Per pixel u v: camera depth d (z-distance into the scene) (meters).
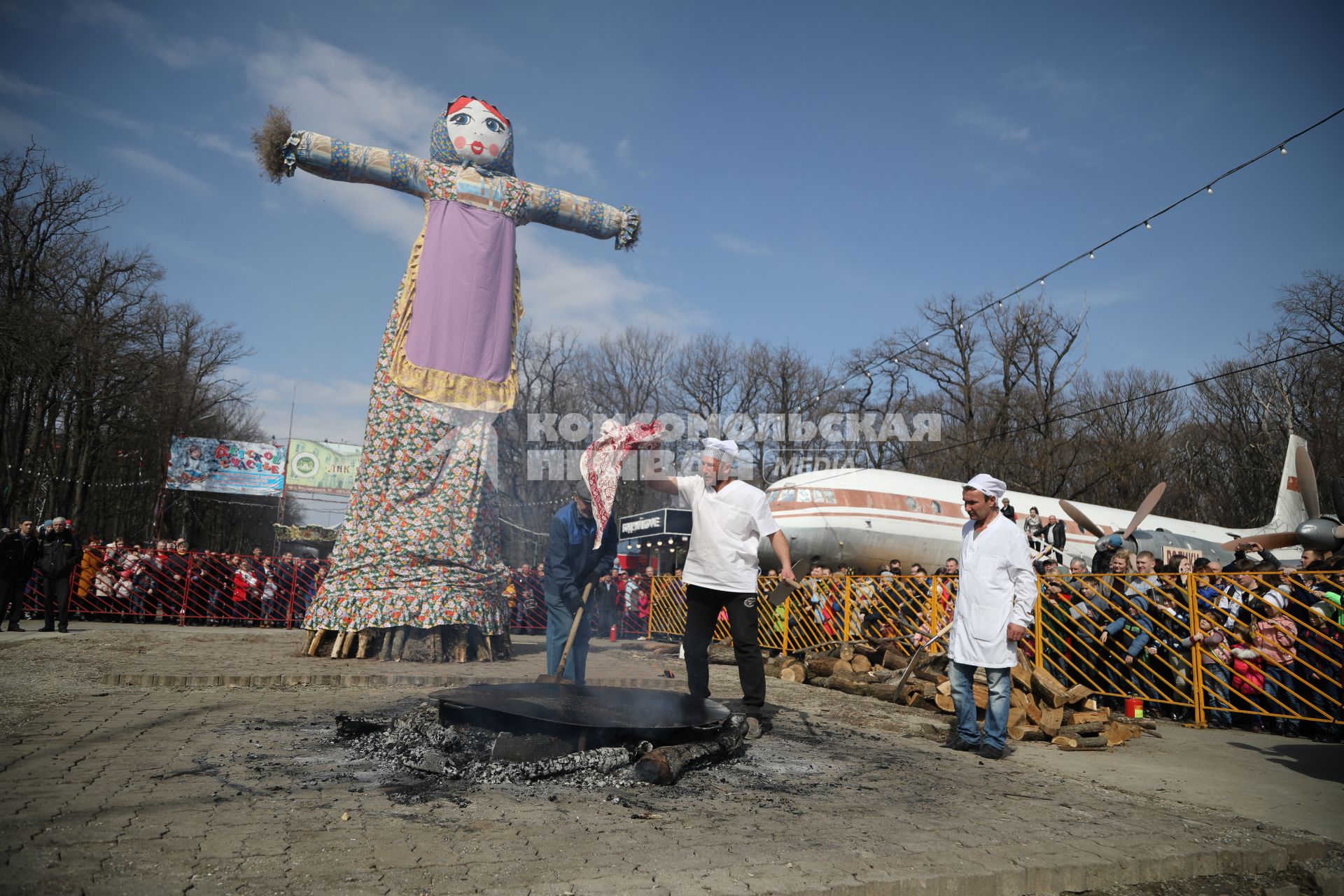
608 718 4.48
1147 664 8.77
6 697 5.98
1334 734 7.54
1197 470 50.69
